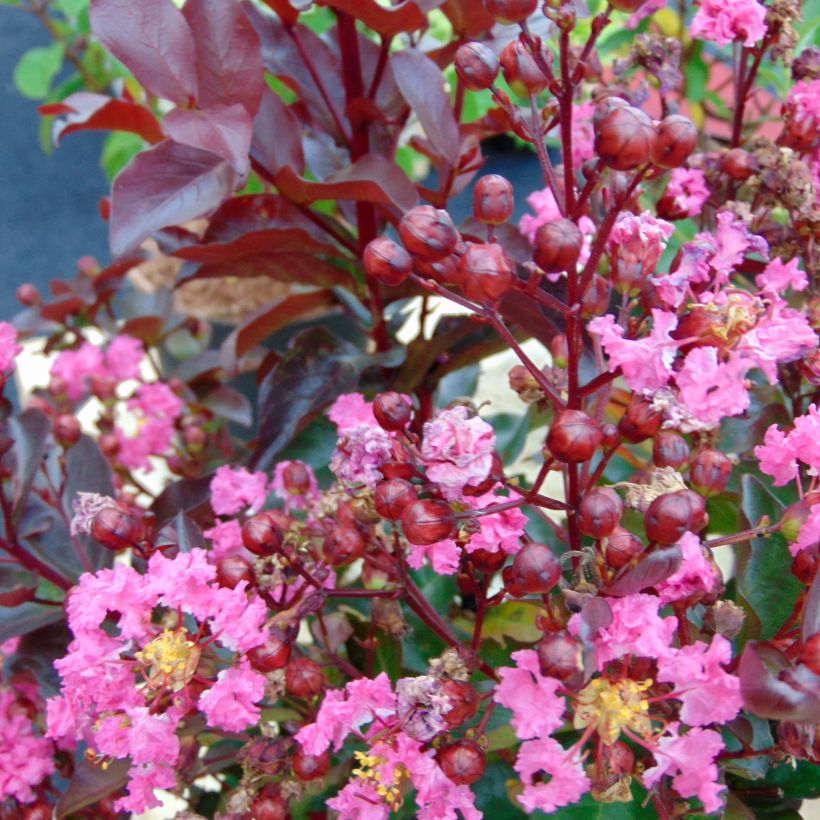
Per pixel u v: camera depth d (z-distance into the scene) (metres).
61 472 0.34
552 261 0.22
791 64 0.32
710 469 0.24
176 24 0.30
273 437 0.34
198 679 0.26
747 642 0.24
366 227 0.34
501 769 0.29
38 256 0.85
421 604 0.28
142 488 0.46
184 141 0.29
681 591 0.23
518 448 0.37
